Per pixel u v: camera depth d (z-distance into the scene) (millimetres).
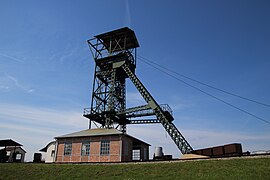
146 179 16406
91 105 38438
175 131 31672
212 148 27453
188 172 17031
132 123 39219
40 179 19969
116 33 41062
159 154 38688
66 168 22719
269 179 13539
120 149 27016
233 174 15125
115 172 19516
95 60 41406
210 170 16781
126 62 39750
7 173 22312
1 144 36156
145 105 35219
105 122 36406
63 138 30734
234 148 24250
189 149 30656
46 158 38375
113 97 37875
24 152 45969
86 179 18375
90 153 28359
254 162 17172
